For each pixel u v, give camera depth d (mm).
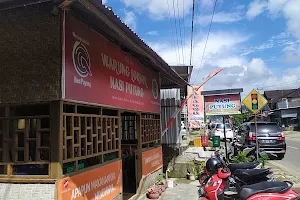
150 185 8500
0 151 4246
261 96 9781
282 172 10305
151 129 9031
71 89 4168
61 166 4055
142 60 7512
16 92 4109
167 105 12664
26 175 4117
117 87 5961
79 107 5383
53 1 3748
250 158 9688
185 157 11281
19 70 4113
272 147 13953
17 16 4133
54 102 4074
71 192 4285
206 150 14000
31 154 4395
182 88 12492
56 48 3992
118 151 6227
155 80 9148
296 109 45219
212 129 26141
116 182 5973
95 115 5188
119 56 6141
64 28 4043
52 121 4066
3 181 4090
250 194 4949
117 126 6230
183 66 11203
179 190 8211
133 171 8766
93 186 4957
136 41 5293
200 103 17281
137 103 7297
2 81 4168
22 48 4109
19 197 4043
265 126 14531
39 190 4008
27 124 4168
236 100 11609
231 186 6246
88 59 4727
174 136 12422
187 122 22250
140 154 7867
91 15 4207
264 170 6211
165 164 11070
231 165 7113
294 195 4816
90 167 4934
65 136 4203
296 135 33844
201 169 9836
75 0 3539
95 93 4934
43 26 4043
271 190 4891
